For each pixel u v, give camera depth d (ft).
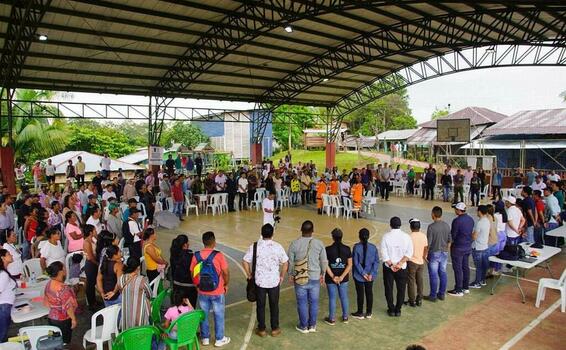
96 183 55.77
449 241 25.05
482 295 26.12
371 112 189.67
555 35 59.11
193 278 19.30
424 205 66.49
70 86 61.67
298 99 91.15
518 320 22.31
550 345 19.51
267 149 145.48
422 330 21.15
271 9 47.19
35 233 30.86
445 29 61.72
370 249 22.22
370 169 71.61
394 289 27.61
